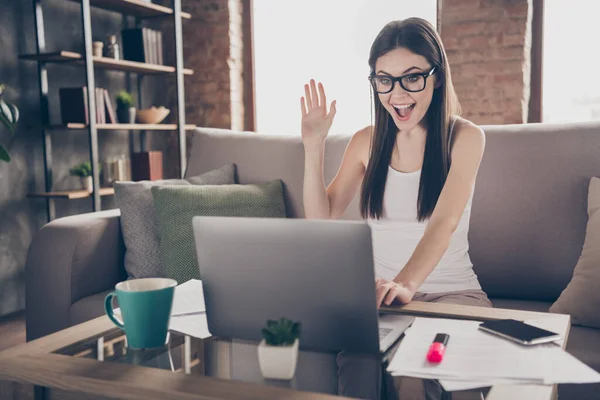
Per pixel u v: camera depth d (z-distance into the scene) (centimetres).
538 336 89
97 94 351
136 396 77
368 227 81
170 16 417
